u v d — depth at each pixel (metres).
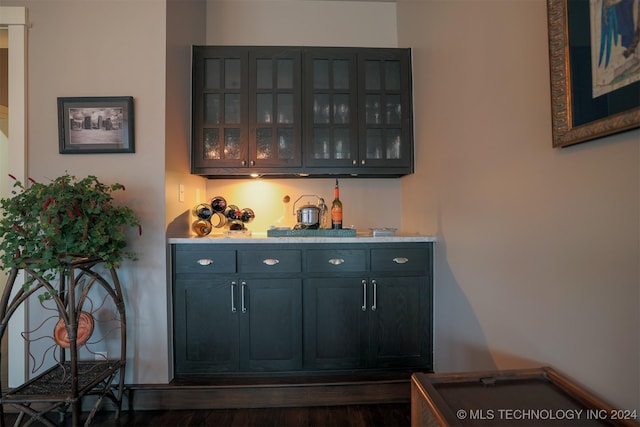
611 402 0.83
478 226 1.49
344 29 2.65
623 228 0.80
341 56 2.33
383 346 2.00
